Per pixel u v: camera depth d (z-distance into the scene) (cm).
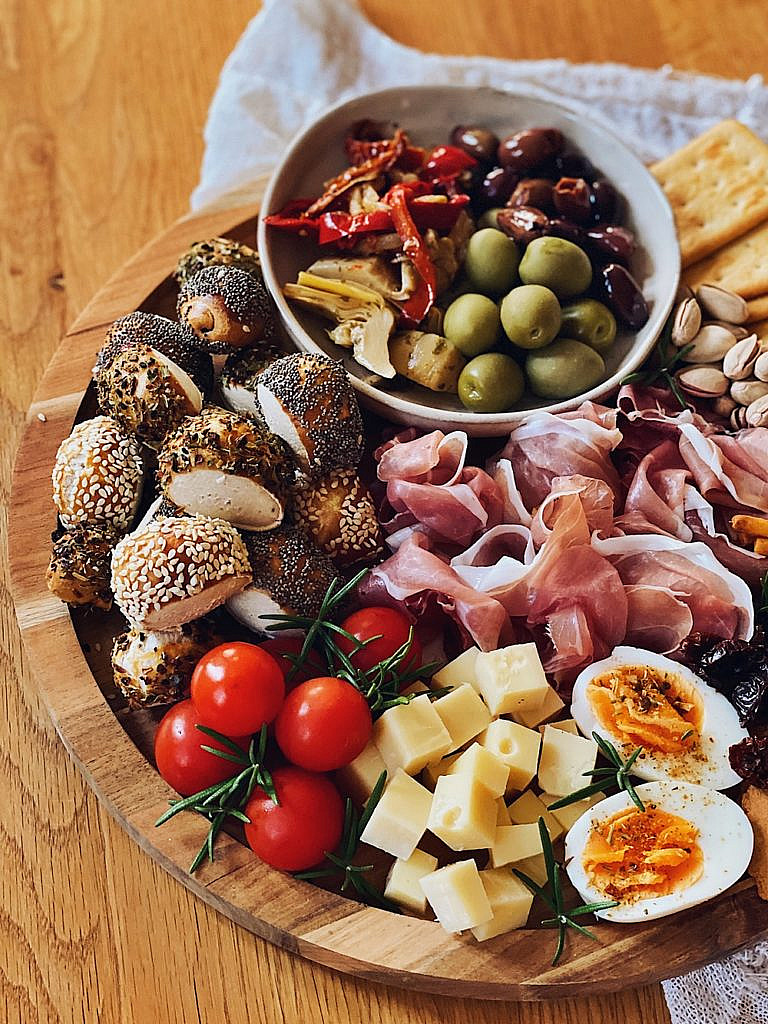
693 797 29
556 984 27
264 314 34
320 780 29
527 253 37
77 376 36
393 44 49
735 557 34
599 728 31
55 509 34
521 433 35
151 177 45
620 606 32
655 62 49
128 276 39
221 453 31
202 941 29
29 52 48
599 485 34
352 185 38
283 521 33
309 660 31
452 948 27
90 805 31
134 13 50
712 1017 28
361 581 33
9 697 32
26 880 30
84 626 33
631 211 40
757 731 31
